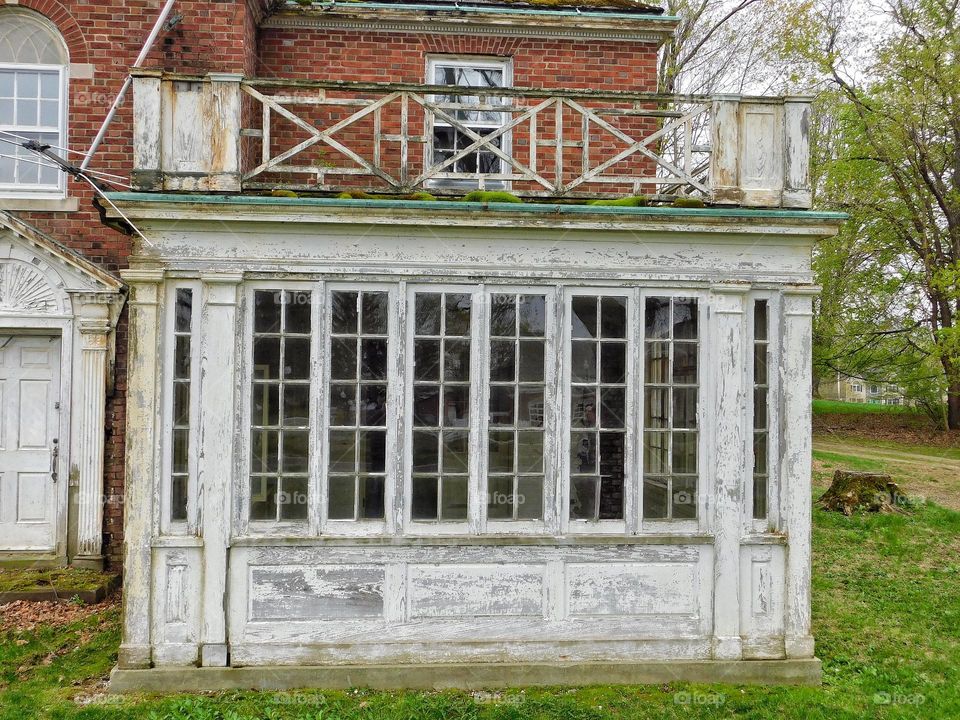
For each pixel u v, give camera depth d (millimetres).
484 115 8398
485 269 5242
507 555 5199
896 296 21891
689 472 5355
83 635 5914
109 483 7410
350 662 5094
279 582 5082
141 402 5043
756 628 5324
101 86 7539
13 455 7395
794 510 5355
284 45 8203
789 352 5398
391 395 5199
